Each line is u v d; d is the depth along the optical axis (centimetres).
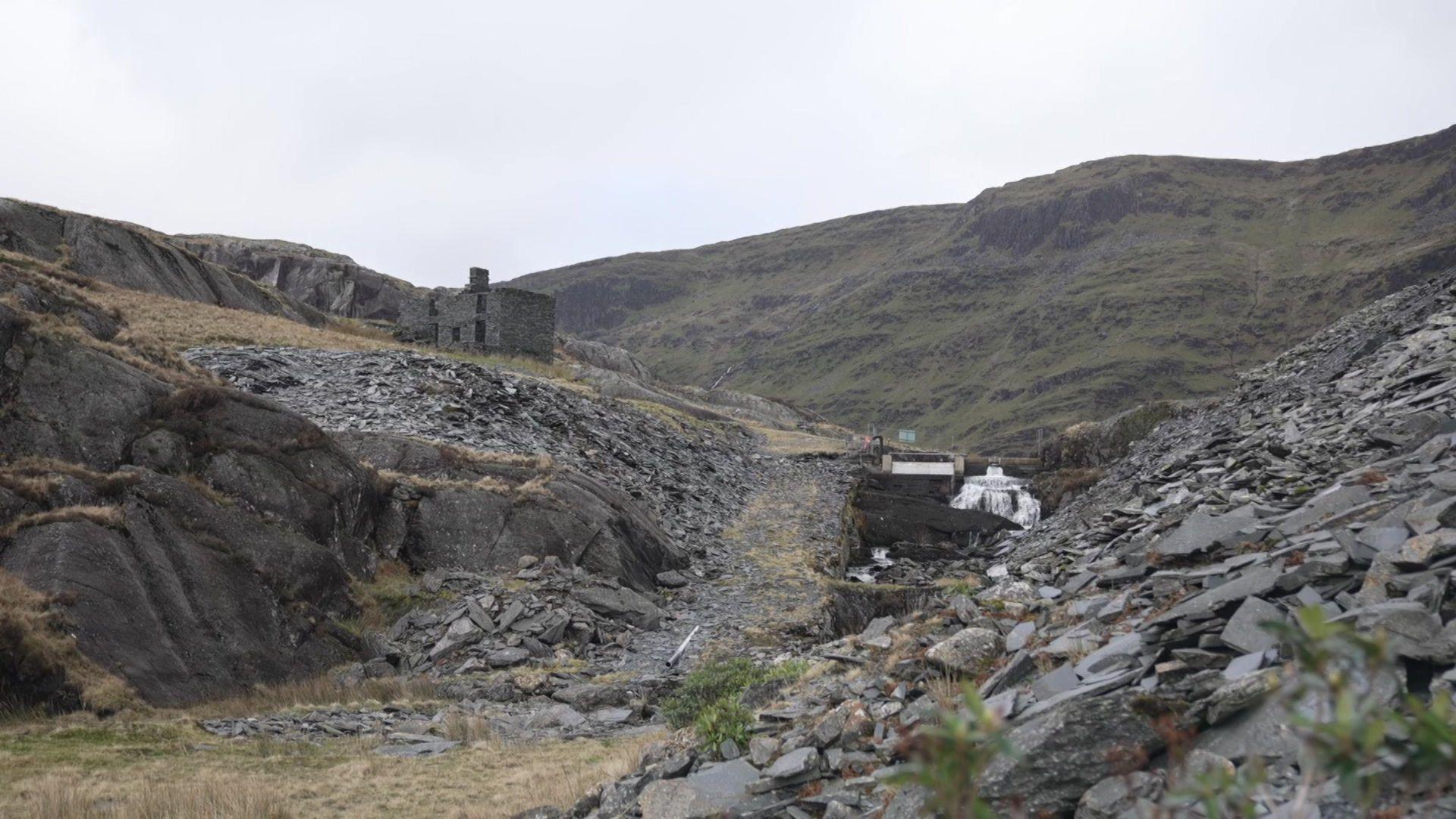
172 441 2706
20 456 2470
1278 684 561
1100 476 6016
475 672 2573
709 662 2673
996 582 1402
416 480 3431
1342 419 1619
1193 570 938
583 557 3384
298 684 2291
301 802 1377
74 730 1714
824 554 4403
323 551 2741
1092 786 564
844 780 806
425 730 1989
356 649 2566
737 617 3281
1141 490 2017
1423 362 1703
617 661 2752
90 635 1978
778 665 1689
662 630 3108
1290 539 881
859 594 3694
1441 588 623
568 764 1603
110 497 2400
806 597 3572
